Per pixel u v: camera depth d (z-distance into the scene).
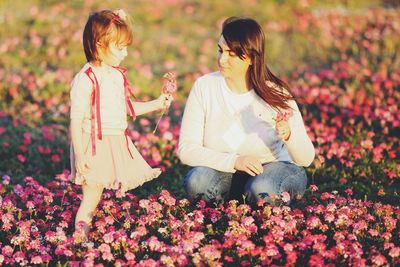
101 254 4.32
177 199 5.48
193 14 12.94
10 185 5.77
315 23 12.02
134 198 5.18
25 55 9.95
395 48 10.34
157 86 8.97
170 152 6.73
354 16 12.57
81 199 4.97
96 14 4.47
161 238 4.58
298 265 4.18
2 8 12.38
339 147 6.66
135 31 11.61
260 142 4.75
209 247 4.02
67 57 9.97
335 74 8.84
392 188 5.83
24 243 4.45
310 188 5.62
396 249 4.06
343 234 4.37
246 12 12.95
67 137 7.27
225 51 4.57
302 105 8.05
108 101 4.47
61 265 4.21
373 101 7.92
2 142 6.91
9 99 8.40
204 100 4.86
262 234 4.57
